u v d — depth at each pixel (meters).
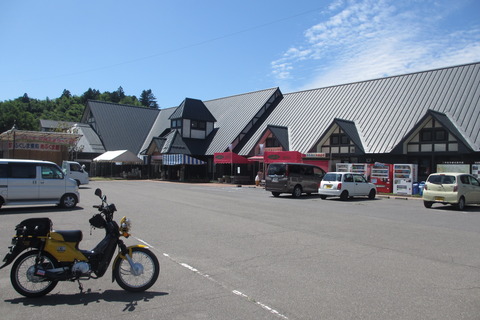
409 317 4.73
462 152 23.31
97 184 33.88
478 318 4.73
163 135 51.09
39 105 116.75
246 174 38.16
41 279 5.28
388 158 27.47
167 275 6.45
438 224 12.61
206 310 4.90
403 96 30.48
